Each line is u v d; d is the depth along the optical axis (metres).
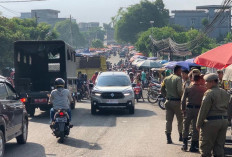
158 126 25.61
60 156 16.88
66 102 20.75
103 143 19.80
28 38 109.50
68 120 20.53
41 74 37.16
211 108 13.55
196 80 17.45
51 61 36.81
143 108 37.88
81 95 46.94
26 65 36.75
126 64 138.88
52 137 21.72
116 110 36.12
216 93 13.49
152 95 43.91
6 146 19.25
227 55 18.91
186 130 17.80
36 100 31.42
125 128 24.78
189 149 17.80
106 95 32.06
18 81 31.98
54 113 20.70
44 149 18.39
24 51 36.12
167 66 49.62
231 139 17.28
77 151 17.89
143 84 64.31
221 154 13.71
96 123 27.16
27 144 19.72
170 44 76.75
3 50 86.19
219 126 13.45
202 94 17.25
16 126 18.31
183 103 17.55
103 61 70.44
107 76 35.00
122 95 32.03
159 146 18.92
